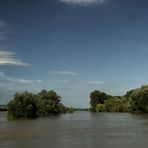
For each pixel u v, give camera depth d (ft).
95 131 275.18
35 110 542.98
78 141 208.54
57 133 259.39
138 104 647.97
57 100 647.15
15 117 518.37
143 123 373.81
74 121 423.64
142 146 185.37
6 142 206.69
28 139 220.84
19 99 521.24
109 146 186.19
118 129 293.64
